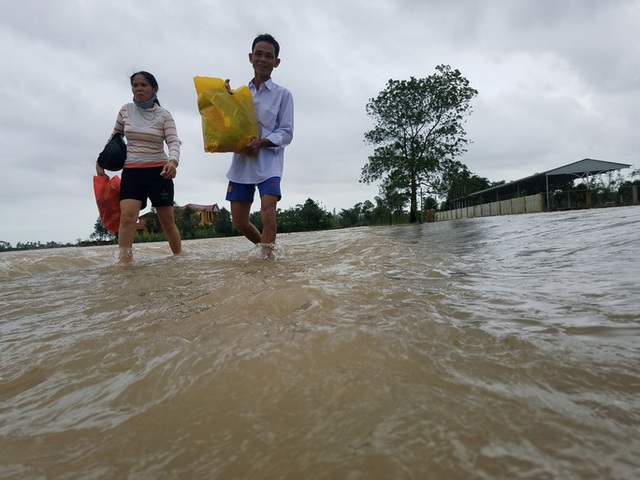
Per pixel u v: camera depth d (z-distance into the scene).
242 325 1.28
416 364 0.93
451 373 0.88
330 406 0.77
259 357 0.99
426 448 0.63
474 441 0.64
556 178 30.91
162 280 2.56
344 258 3.08
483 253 2.99
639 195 25.88
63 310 2.00
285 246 5.36
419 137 32.16
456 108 31.25
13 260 4.50
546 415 0.71
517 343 1.05
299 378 0.88
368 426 0.70
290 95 3.92
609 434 0.65
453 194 36.81
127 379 1.02
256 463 0.64
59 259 4.68
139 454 0.71
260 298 1.56
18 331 1.65
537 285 1.75
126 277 2.95
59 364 1.20
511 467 0.58
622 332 1.11
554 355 0.97
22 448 0.77
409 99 31.20
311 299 1.50
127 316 1.69
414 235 6.35
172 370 1.00
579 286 1.67
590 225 4.52
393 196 32.97
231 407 0.81
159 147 4.38
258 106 3.86
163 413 0.82
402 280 1.98
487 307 1.42
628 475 0.55
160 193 4.44
